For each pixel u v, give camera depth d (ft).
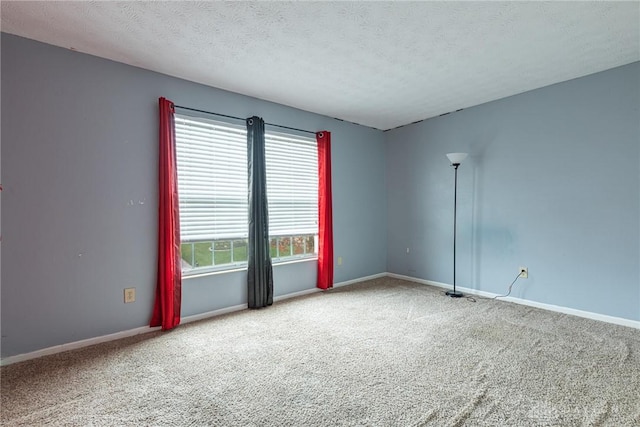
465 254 13.73
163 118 9.55
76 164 8.40
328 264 14.02
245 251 11.96
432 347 8.29
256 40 8.00
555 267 11.10
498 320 10.23
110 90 8.92
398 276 16.53
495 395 6.15
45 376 6.95
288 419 5.51
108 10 6.69
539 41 8.18
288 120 13.05
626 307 9.67
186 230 10.34
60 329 8.20
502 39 8.07
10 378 6.86
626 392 6.20
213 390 6.40
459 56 8.95
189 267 10.62
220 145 11.11
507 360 7.54
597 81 10.09
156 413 5.69
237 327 9.78
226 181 11.23
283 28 7.47
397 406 5.84
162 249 9.55
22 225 7.72
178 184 10.12
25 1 6.34
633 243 9.52
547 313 10.88
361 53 8.73
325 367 7.29
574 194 10.62
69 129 8.29
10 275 7.59
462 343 8.52
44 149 7.97
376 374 6.97
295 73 9.97
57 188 8.14
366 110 13.70
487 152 12.88
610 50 8.68
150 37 7.80
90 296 8.62
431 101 12.64
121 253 9.09
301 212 13.52
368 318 10.48
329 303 12.15
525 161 11.78
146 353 8.05
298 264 13.39
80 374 7.03
